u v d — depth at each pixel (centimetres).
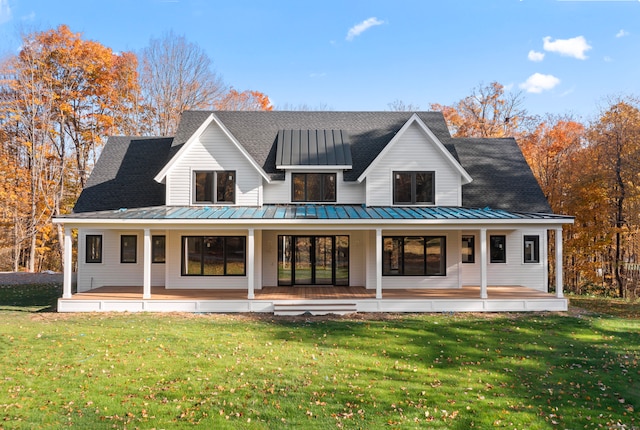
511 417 789
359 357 1118
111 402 828
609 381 981
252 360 1079
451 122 4594
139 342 1224
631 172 2544
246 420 761
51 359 1070
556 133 3750
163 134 4428
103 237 2175
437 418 782
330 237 2086
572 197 2758
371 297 1756
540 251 2188
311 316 1648
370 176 2025
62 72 3934
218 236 2014
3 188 3653
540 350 1204
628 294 2606
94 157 4219
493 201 2120
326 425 746
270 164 2128
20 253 4028
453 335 1350
